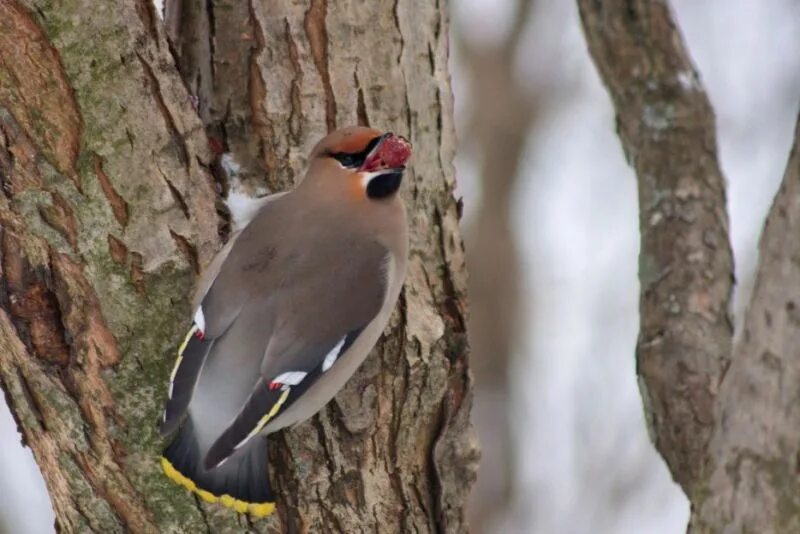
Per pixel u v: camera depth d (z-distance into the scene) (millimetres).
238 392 9648
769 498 7758
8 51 9258
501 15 23422
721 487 7969
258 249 10156
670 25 12086
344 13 10789
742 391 7902
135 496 9750
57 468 9930
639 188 11969
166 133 9680
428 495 10547
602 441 20281
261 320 9883
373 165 10570
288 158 10727
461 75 23484
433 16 11211
